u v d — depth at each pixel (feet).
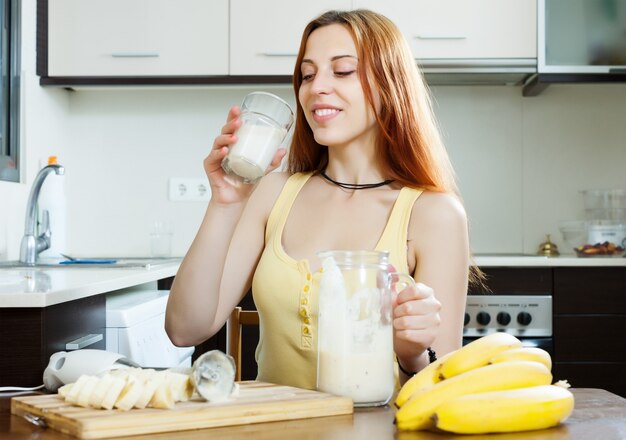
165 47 10.23
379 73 4.65
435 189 4.75
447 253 4.55
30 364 4.72
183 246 11.37
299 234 4.70
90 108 11.42
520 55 9.98
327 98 4.62
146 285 8.69
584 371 9.20
